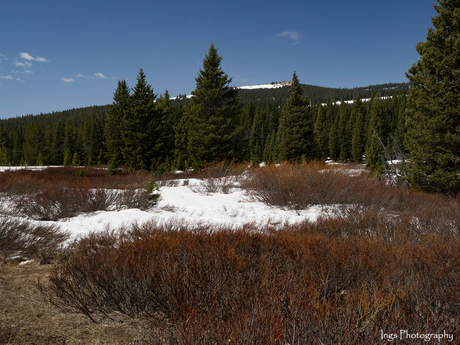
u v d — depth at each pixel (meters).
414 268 3.07
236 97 23.45
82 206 7.41
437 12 11.70
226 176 12.85
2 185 9.40
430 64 11.41
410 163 12.20
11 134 90.56
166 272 2.66
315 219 7.00
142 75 27.17
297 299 2.09
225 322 1.99
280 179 8.95
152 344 1.89
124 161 26.14
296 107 33.72
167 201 9.09
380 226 5.59
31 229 5.06
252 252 3.49
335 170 10.18
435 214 6.75
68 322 2.40
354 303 2.07
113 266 2.93
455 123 11.06
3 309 2.54
